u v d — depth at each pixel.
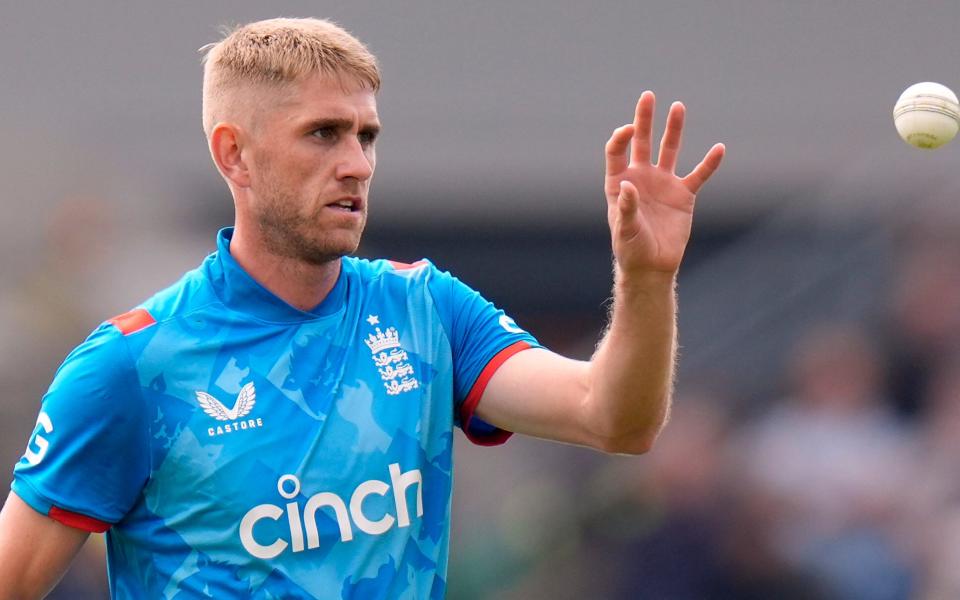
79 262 36.31
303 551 12.41
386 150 39.22
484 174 39.25
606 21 39.38
